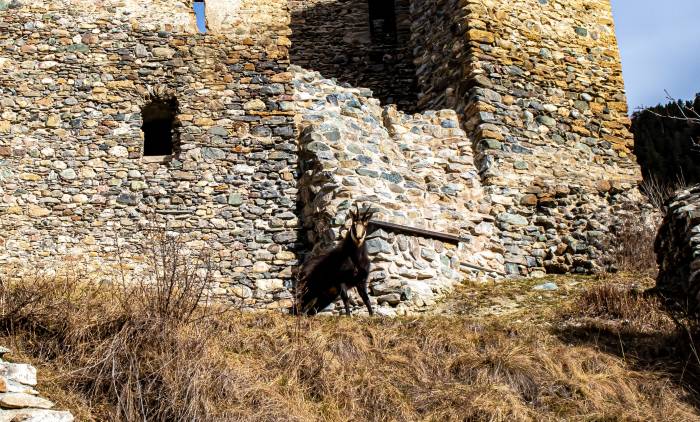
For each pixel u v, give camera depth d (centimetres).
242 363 891
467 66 1661
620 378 968
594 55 1791
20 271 1384
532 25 1745
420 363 955
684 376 986
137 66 1538
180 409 779
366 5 1964
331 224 1368
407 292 1305
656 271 1459
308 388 889
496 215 1555
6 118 1474
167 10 1576
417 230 1377
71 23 1542
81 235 1423
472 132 1623
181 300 891
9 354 806
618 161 1741
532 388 935
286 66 1567
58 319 854
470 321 1095
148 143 1630
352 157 1452
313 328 991
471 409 884
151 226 1436
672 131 2359
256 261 1435
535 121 1677
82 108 1499
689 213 1181
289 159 1502
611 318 1171
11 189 1434
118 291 945
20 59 1511
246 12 1593
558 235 1573
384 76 1906
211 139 1505
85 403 777
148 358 815
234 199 1471
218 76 1550
